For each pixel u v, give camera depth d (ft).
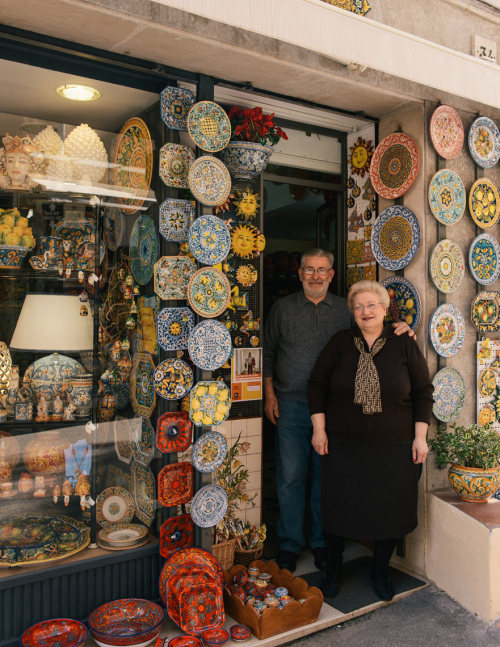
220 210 10.24
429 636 8.60
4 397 8.25
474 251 11.18
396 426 9.37
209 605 8.21
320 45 7.53
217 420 8.86
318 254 10.61
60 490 8.54
